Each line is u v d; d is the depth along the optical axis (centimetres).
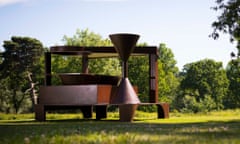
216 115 2738
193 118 2225
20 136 947
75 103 2169
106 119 2420
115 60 5569
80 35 5734
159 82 6431
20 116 2975
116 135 895
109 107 4822
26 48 6450
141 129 1144
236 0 2092
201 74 8612
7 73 6388
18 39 6456
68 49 2283
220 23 2145
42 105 2208
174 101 7975
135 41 2114
